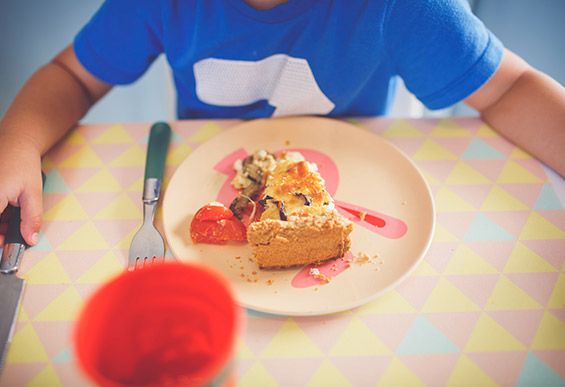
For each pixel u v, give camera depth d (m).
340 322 0.37
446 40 0.48
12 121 0.49
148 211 0.44
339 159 0.49
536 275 0.40
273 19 0.48
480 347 0.36
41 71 0.55
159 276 0.26
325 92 0.54
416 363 0.35
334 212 0.40
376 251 0.41
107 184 0.48
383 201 0.45
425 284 0.39
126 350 0.26
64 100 0.53
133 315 0.26
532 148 0.49
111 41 0.53
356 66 0.52
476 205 0.45
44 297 0.39
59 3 0.84
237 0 0.47
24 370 0.35
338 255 0.40
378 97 0.58
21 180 0.44
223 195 0.46
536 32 0.72
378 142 0.49
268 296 0.38
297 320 0.37
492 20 0.82
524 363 0.35
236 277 0.39
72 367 0.35
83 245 0.42
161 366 0.26
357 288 0.38
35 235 0.42
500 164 0.49
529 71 0.51
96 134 0.53
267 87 0.55
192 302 0.27
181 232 0.43
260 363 0.35
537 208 0.45
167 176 0.48
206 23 0.49
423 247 0.41
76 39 0.55
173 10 0.50
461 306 0.38
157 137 0.51
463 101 0.54
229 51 0.51
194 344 0.27
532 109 0.49
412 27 0.48
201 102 0.58
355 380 0.34
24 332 0.37
